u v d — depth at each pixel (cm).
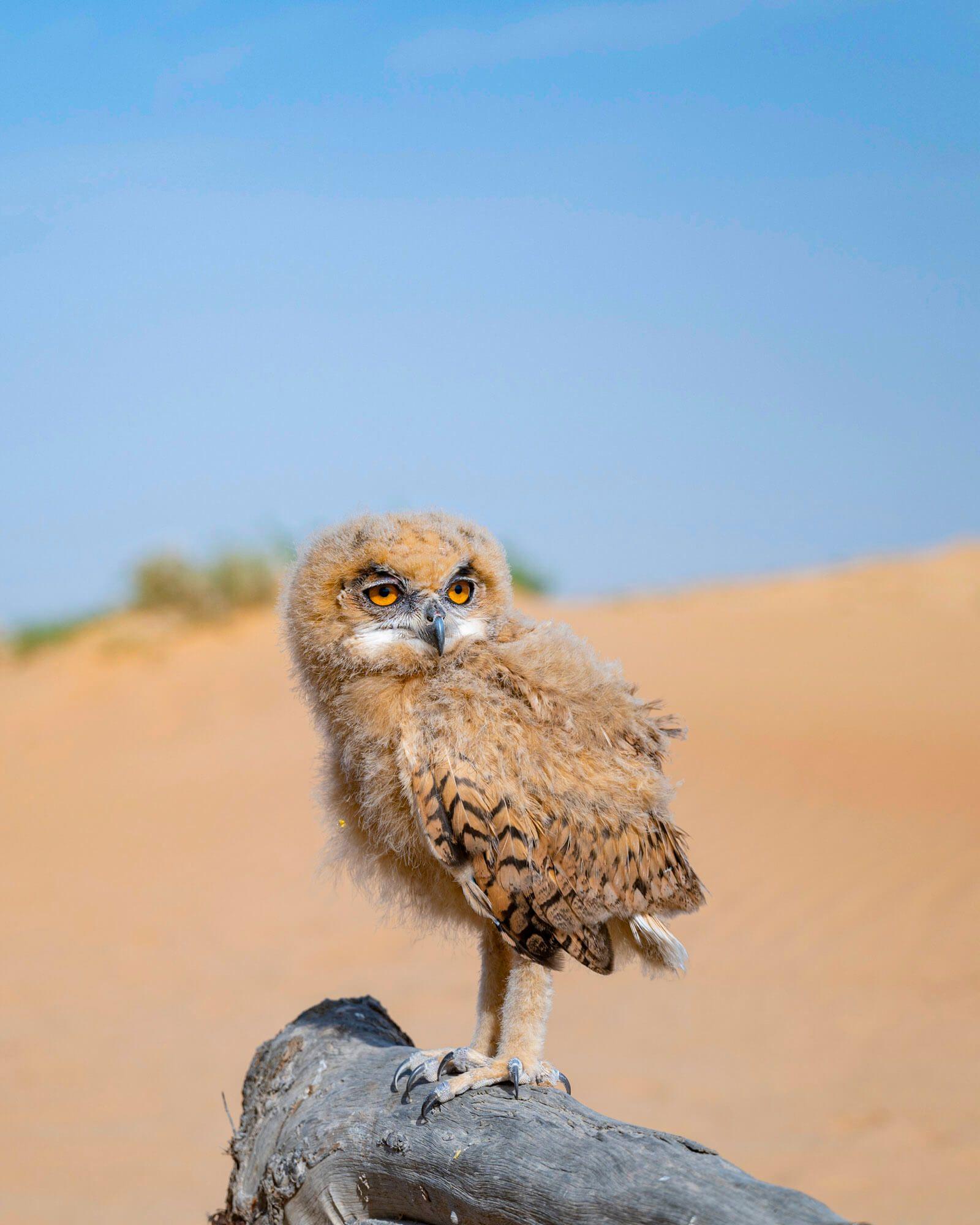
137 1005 1378
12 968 1521
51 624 3812
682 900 417
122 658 3388
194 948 1572
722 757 2144
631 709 428
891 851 1706
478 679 423
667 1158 314
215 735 2739
